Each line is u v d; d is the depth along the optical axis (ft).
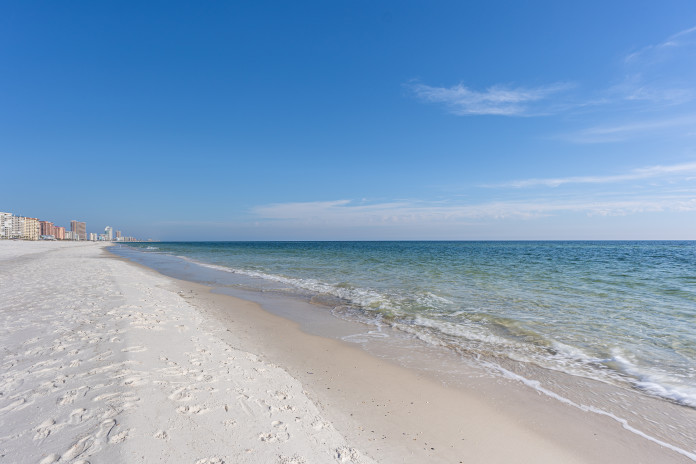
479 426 14.58
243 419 13.26
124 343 20.38
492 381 19.20
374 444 12.89
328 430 13.44
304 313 35.29
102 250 202.08
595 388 18.37
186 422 12.57
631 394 17.72
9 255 113.39
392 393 17.51
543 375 20.03
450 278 59.57
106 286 43.88
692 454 12.99
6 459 10.11
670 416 15.66
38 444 10.85
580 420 15.29
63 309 29.66
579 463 12.39
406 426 14.37
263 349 23.66
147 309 31.24
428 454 12.46
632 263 91.86
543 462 12.37
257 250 212.02
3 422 12.12
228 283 56.80
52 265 75.66
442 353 23.56
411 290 47.01
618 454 12.94
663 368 20.81
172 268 85.76
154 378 15.98
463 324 30.35
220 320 31.37
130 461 10.08
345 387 18.02
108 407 13.10
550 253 152.97
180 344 21.62
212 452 10.97
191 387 15.51
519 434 14.08
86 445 10.80
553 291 45.80
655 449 13.28
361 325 30.68
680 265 84.99
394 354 23.34
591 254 143.02
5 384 15.01
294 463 10.86
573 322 30.53
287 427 13.09
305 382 18.39
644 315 32.86
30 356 18.30
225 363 19.17
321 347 24.61
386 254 147.43
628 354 23.02
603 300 39.75
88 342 20.59
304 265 89.61
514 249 210.79
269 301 41.55
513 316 32.73
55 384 15.01
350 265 88.12
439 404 16.44
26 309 29.63
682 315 32.73
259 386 16.67
